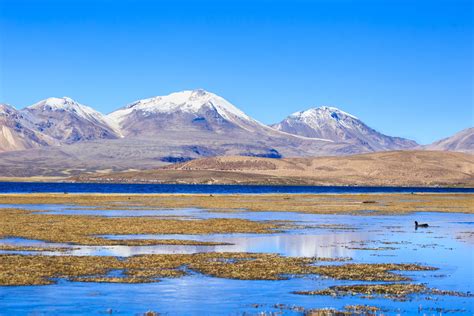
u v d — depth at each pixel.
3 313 31.53
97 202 140.25
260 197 178.62
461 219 97.62
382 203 148.38
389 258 50.56
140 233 68.25
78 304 33.34
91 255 49.78
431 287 38.25
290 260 48.06
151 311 32.25
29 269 42.09
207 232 70.38
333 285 38.53
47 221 81.94
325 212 111.19
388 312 32.22
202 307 33.09
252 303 33.94
